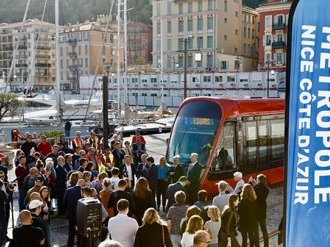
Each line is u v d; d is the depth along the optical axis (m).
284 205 5.02
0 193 10.49
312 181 5.02
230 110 16.11
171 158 16.20
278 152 18.59
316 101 5.03
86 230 8.21
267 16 74.75
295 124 5.00
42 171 13.52
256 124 17.30
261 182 10.95
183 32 87.56
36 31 125.69
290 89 5.00
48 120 45.03
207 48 84.94
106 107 18.11
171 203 11.55
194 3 86.00
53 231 12.73
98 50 114.75
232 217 9.34
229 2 86.56
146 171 14.37
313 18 5.00
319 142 5.03
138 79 83.44
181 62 87.62
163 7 90.06
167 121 48.50
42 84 125.38
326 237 5.05
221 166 15.62
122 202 8.13
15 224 13.31
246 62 84.12
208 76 75.62
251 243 10.24
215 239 8.70
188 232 7.66
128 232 7.92
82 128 42.16
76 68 116.12
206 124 15.93
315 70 5.02
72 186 11.16
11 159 24.22
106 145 18.09
